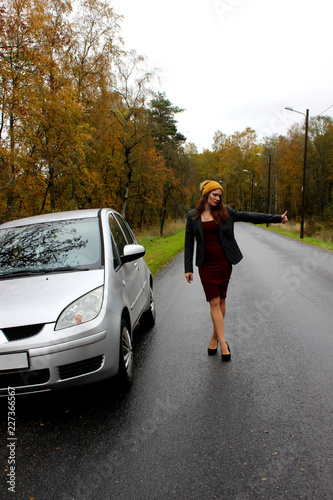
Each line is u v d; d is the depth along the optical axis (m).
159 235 33.16
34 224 4.32
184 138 40.12
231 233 4.06
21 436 2.82
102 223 4.20
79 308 3.06
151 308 5.49
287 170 50.88
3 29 10.66
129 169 25.88
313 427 2.75
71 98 13.16
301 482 2.20
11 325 2.90
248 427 2.79
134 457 2.50
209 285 4.09
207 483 2.22
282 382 3.51
